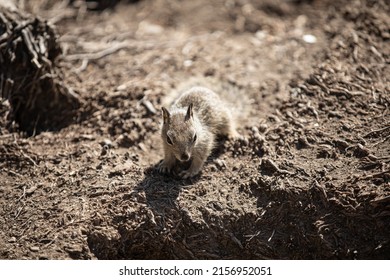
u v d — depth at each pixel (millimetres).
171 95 8742
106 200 6715
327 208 6379
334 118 7535
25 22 8625
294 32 11266
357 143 6930
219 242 6566
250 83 9133
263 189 6738
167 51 10602
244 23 12266
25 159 7523
